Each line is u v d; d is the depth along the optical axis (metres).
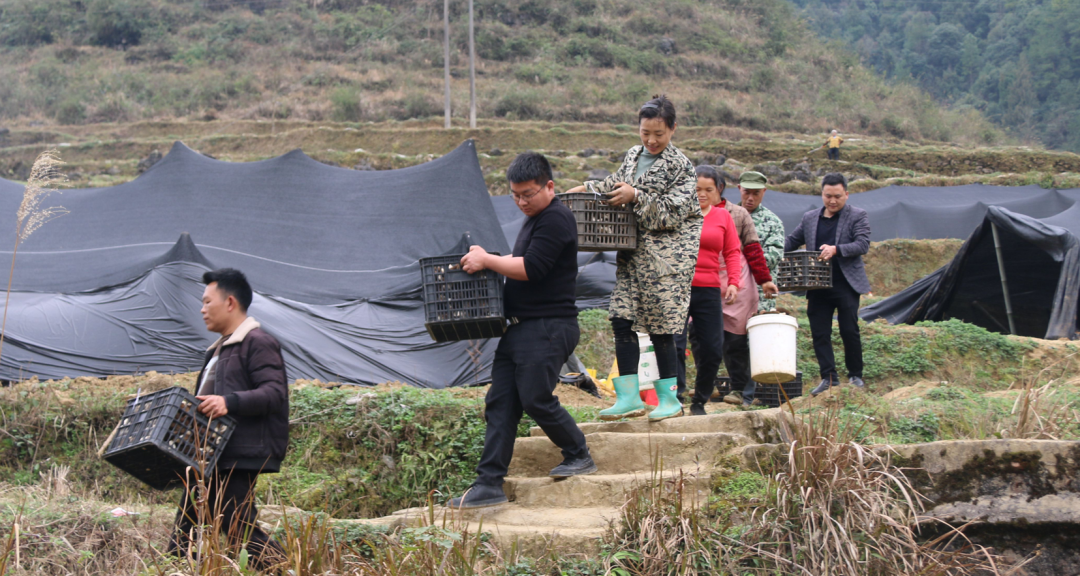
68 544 3.97
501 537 3.84
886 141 45.25
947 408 5.41
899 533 3.56
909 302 13.04
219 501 3.38
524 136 36.91
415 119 40.19
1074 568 3.68
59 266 9.60
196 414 3.45
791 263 6.58
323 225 10.54
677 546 3.55
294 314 8.81
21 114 42.44
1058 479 3.74
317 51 52.06
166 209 10.90
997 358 9.71
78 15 54.28
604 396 8.56
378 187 11.09
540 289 4.29
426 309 4.21
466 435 5.79
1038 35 82.75
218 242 10.20
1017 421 4.89
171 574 3.14
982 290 12.29
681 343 6.19
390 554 3.45
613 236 4.62
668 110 4.69
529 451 4.95
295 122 39.81
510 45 52.91
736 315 6.59
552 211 4.26
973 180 31.03
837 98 51.66
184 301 8.39
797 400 6.57
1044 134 72.62
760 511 3.71
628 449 4.60
